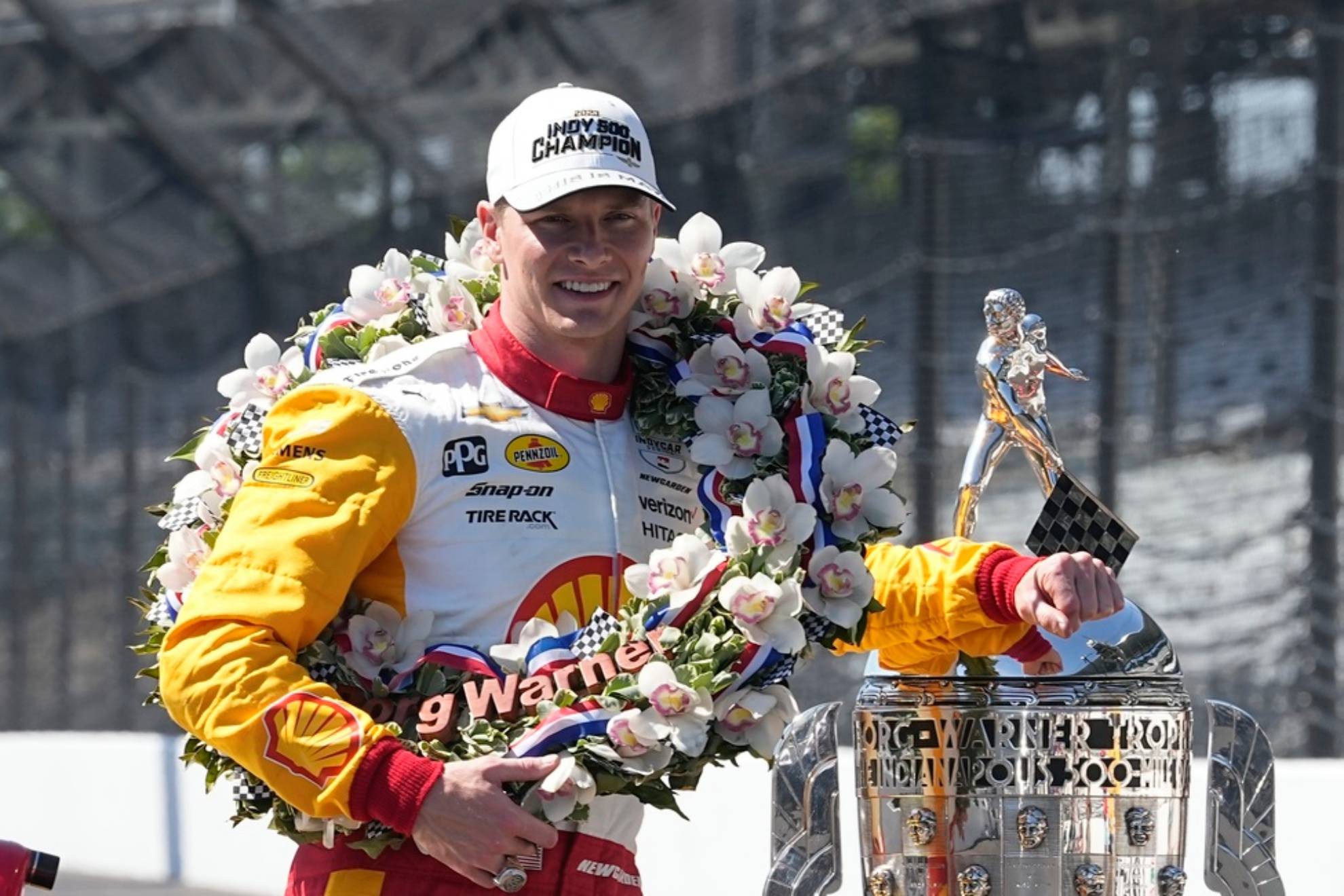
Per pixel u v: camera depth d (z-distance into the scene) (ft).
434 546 31.78
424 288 35.58
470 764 29.32
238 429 34.37
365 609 31.94
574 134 31.91
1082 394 101.55
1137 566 99.50
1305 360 96.53
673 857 73.05
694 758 31.50
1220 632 96.63
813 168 107.04
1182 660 96.58
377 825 30.55
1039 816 30.01
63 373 131.13
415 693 31.22
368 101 115.44
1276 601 96.02
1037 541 31.71
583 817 30.35
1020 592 29.99
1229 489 97.60
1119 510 100.99
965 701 30.42
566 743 30.45
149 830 95.96
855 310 104.83
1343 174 94.12
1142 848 30.17
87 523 130.62
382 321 35.27
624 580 32.60
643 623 31.45
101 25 121.90
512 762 29.43
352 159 119.24
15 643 131.95
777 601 31.22
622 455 33.22
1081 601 29.63
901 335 103.35
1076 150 101.76
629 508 32.99
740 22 106.73
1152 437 101.14
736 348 33.86
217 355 125.29
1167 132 100.17
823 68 106.01
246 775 31.76
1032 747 30.12
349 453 31.09
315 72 115.34
